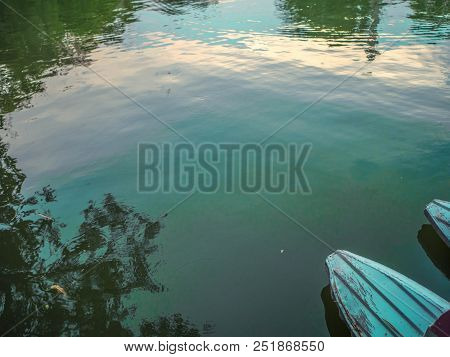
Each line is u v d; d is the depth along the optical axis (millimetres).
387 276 3865
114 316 3896
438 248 4492
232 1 16047
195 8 15156
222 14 14156
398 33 11234
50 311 3971
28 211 5215
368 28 11805
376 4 14516
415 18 12461
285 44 10906
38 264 4473
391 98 7758
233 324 3764
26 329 3793
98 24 13430
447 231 4500
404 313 3557
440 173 5633
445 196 5211
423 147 6219
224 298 4027
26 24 13680
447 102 7504
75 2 16281
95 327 3799
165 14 14461
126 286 4195
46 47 11391
